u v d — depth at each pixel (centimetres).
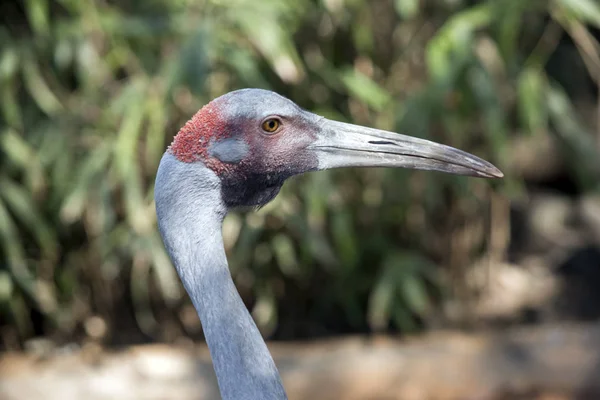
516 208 980
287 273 807
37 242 782
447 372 714
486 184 789
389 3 765
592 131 929
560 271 930
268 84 749
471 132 788
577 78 923
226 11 700
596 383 714
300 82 748
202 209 371
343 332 839
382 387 709
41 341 792
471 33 709
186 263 366
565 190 1002
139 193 696
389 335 825
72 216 704
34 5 698
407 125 714
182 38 708
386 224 806
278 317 838
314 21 755
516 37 778
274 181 392
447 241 830
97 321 793
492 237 839
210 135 371
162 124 706
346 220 749
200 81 648
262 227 743
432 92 702
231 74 729
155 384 687
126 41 728
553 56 898
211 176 374
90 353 752
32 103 759
